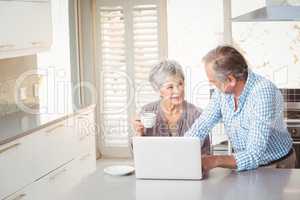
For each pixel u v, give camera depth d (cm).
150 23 548
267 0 272
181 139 241
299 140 433
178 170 244
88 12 557
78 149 416
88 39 561
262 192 223
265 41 449
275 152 276
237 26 453
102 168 274
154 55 550
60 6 526
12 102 410
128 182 245
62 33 527
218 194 222
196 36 507
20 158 326
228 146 415
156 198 219
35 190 346
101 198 222
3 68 397
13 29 366
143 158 246
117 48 558
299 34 443
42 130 354
